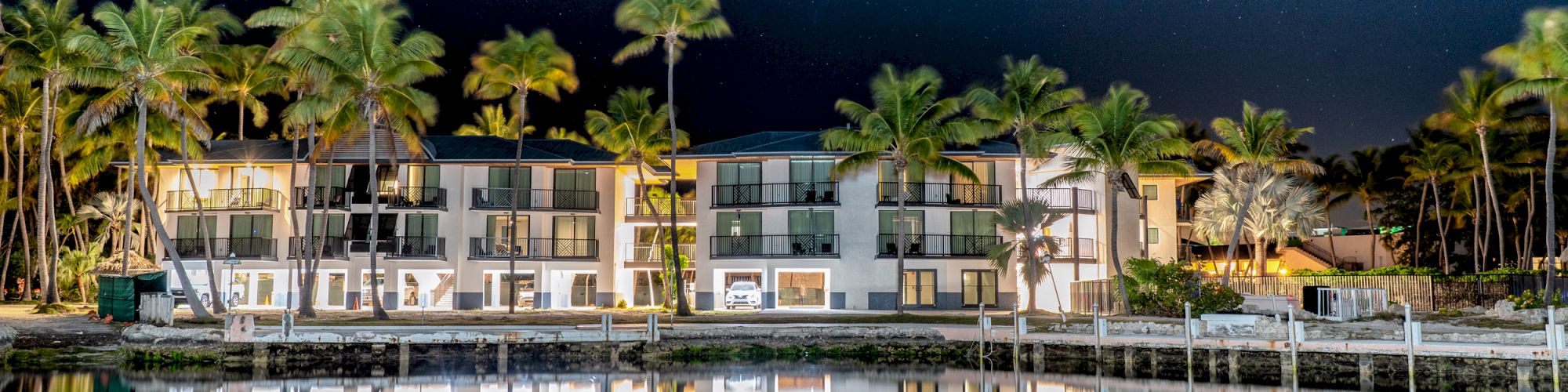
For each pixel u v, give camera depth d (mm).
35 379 26359
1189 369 27234
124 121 45875
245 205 50000
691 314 42969
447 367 30453
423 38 38125
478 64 42312
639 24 41094
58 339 31906
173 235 51156
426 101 38781
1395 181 66438
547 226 51688
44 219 46781
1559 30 34000
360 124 39281
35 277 54594
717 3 41000
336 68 36125
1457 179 60625
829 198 49000
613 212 52344
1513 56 35594
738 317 40750
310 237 39375
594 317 40469
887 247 48844
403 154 49969
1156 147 39281
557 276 51938
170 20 35812
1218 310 36656
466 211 50750
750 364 31625
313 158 39531
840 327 34031
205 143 51219
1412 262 67750
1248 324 29250
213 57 41594
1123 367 29859
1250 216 52156
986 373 29547
